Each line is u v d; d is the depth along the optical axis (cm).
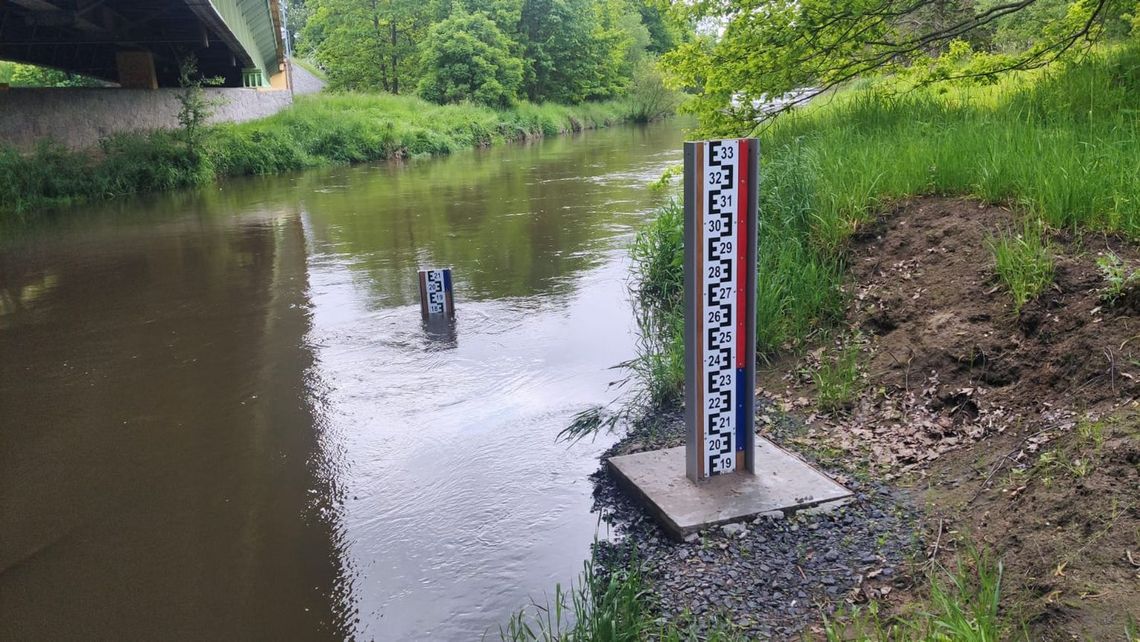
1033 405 416
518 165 2322
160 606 365
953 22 1066
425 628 343
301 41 7488
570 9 4956
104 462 504
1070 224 516
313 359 673
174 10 1878
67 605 368
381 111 3231
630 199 1477
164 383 632
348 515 434
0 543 419
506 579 373
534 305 804
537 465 479
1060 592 288
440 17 4666
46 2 1600
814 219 697
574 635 322
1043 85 841
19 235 1337
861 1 775
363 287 905
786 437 477
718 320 411
